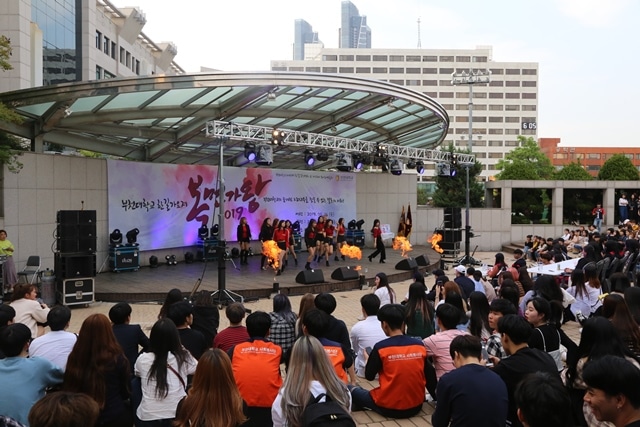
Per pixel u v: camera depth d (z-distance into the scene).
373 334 6.15
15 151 14.44
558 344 5.03
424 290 6.93
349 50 111.50
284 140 16.03
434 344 5.40
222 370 3.22
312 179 23.52
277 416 3.45
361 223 24.70
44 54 32.03
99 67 40.38
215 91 14.16
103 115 15.35
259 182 21.73
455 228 23.05
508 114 111.62
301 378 3.37
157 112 15.36
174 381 4.09
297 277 15.12
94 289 13.12
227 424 3.16
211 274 16.77
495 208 29.62
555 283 7.11
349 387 5.79
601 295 8.49
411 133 23.09
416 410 5.32
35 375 3.86
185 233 19.67
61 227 12.48
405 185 27.03
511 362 4.00
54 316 4.88
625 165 33.12
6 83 27.39
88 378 4.02
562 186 29.03
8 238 14.73
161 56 55.94
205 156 23.58
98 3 41.91
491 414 3.51
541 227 28.92
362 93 15.78
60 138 17.41
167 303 6.52
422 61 112.00
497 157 111.69
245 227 19.31
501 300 5.41
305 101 16.36
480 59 112.25
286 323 6.07
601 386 2.46
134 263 17.50
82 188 16.80
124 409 4.23
